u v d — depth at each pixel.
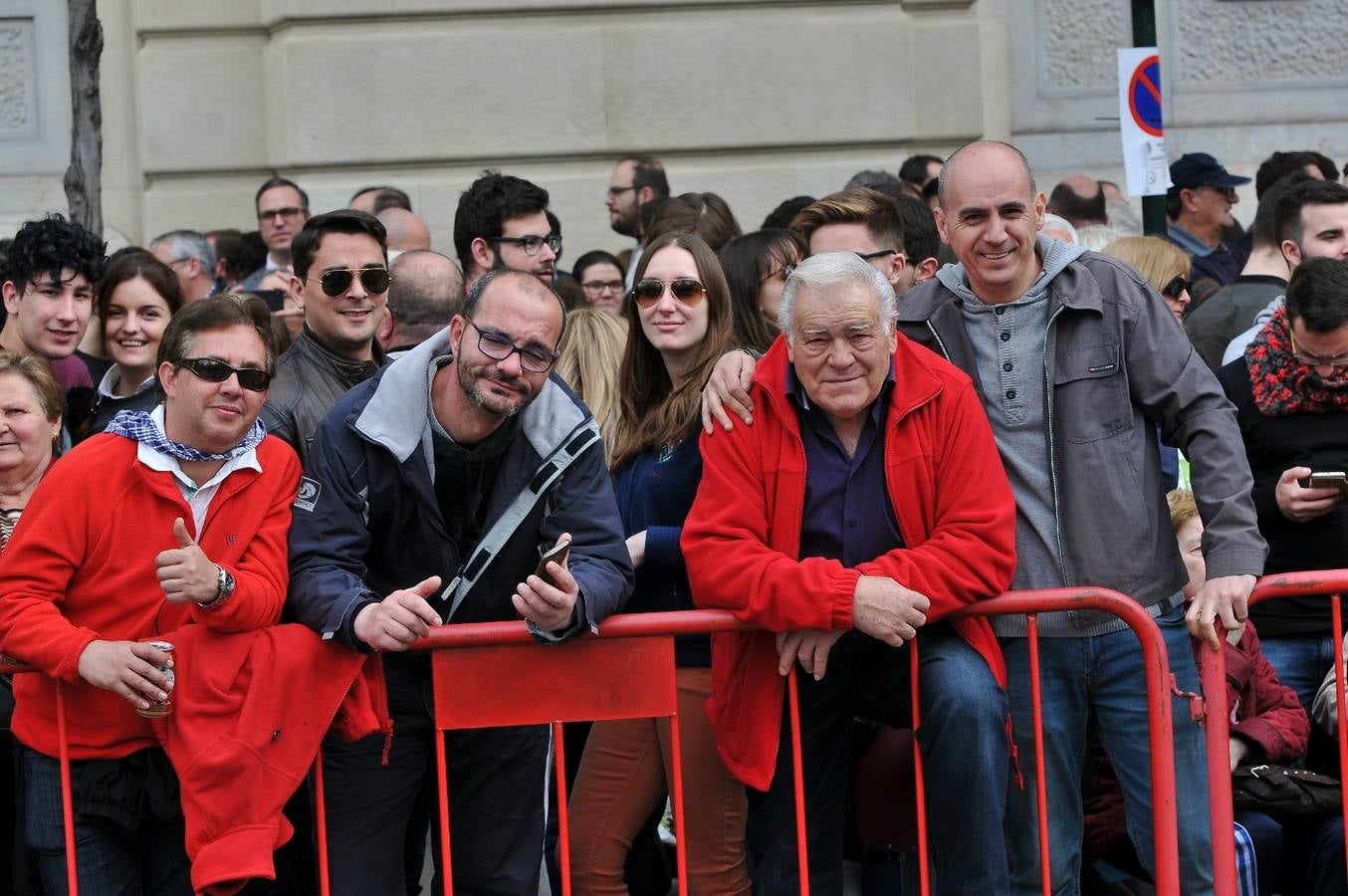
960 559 3.60
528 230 5.97
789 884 3.91
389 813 3.81
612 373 4.63
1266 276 5.56
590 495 3.76
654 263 4.22
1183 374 3.84
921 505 3.69
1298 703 4.43
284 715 3.55
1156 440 3.96
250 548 3.62
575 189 8.36
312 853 3.93
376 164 8.35
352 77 8.33
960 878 3.66
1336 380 4.43
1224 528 3.75
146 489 3.61
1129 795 3.90
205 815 3.50
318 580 3.61
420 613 3.52
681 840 3.74
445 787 3.71
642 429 4.28
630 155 8.35
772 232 4.77
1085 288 3.87
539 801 3.93
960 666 3.64
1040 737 3.75
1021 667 3.87
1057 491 3.87
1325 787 4.25
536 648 3.71
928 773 3.67
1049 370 3.87
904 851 4.15
